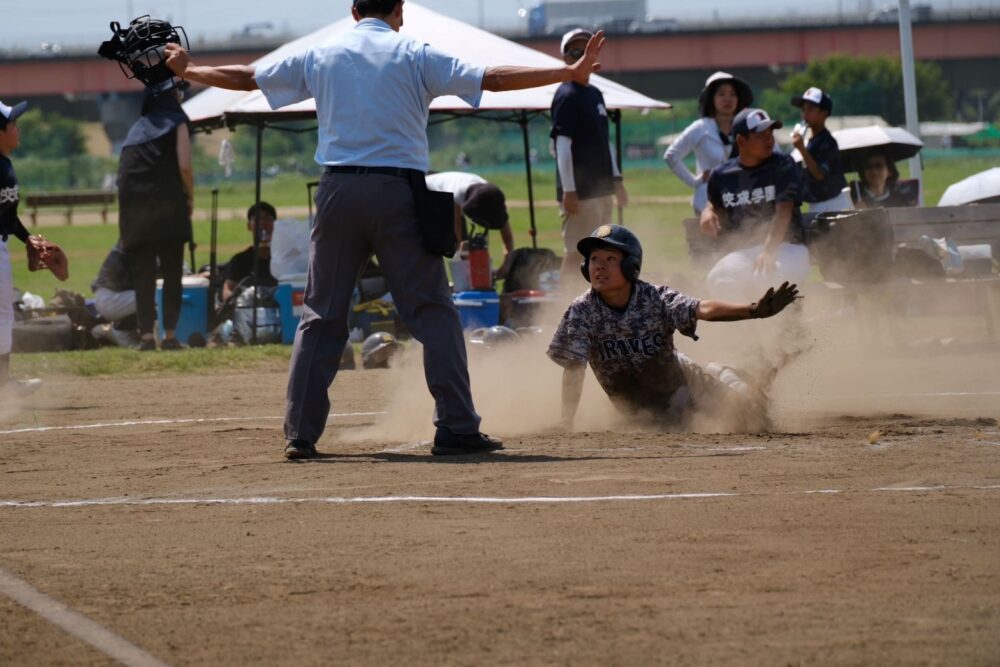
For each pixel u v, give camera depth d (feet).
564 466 62.80
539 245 271.90
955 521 48.49
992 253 137.39
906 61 177.37
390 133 67.31
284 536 49.21
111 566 45.27
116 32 73.77
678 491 55.47
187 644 36.04
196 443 76.84
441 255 68.44
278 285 151.43
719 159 132.05
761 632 35.73
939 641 34.73
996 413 81.87
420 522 50.88
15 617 39.11
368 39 68.39
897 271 126.62
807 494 54.08
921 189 162.30
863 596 38.93
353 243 68.44
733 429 75.87
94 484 63.05
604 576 41.83
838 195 132.98
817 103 131.54
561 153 126.21
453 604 39.17
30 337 144.25
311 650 35.19
